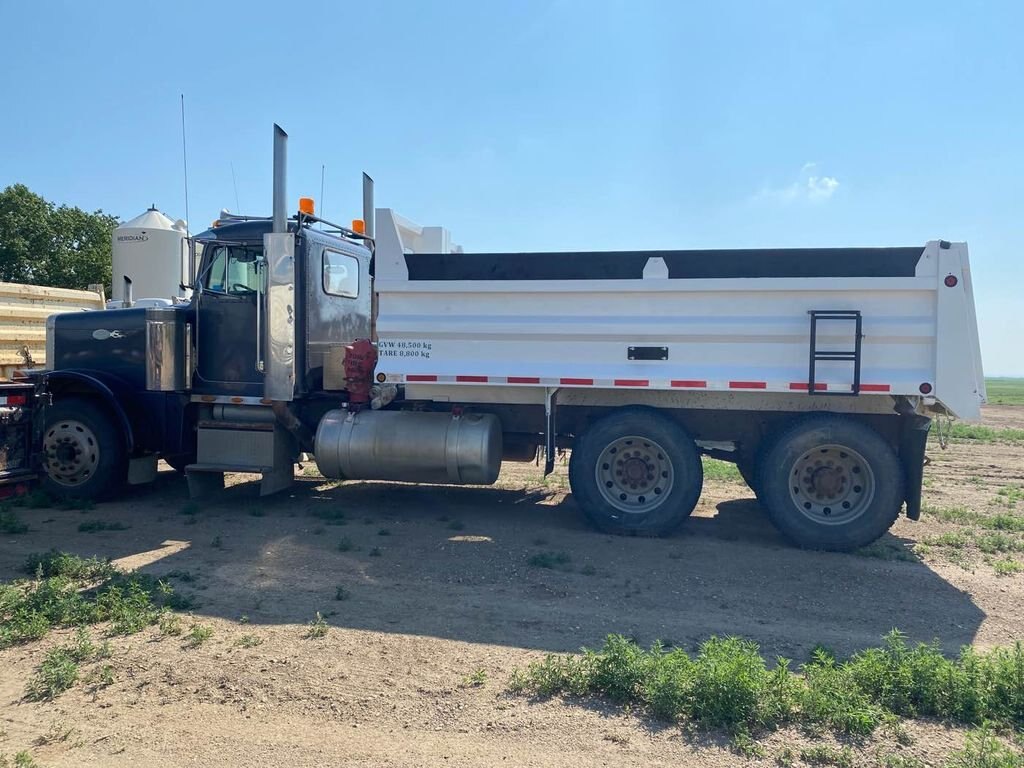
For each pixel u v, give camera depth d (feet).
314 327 28.50
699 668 13.14
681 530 26.04
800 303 23.27
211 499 29.68
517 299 25.02
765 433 25.16
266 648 15.35
